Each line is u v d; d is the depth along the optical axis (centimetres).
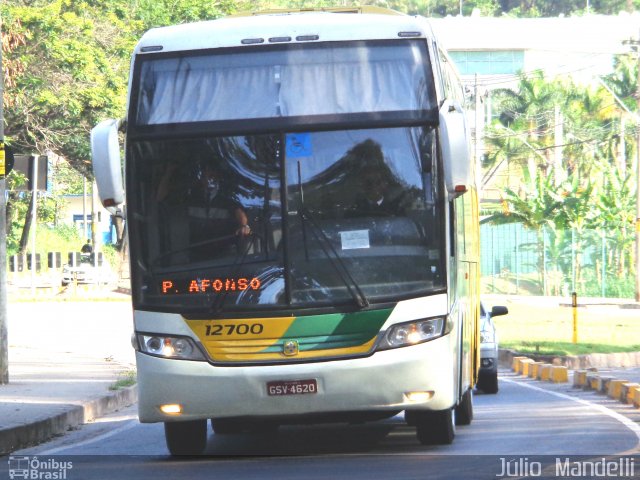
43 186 6228
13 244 14100
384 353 2656
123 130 2930
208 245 2711
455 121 2666
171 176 2744
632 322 9556
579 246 14288
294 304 2667
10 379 4897
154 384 2697
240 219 2716
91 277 13062
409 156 2723
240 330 2670
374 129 2733
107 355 6309
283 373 2647
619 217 14038
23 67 9612
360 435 3309
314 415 2705
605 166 14938
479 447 2941
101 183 2638
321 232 2698
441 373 2681
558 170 15238
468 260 3441
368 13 3070
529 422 3622
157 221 2734
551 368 5828
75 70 10525
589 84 18275
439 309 2691
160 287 2711
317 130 2734
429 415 2939
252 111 2752
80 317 9138
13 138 10594
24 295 11538
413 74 2761
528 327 9025
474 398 4788
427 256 2698
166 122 2761
